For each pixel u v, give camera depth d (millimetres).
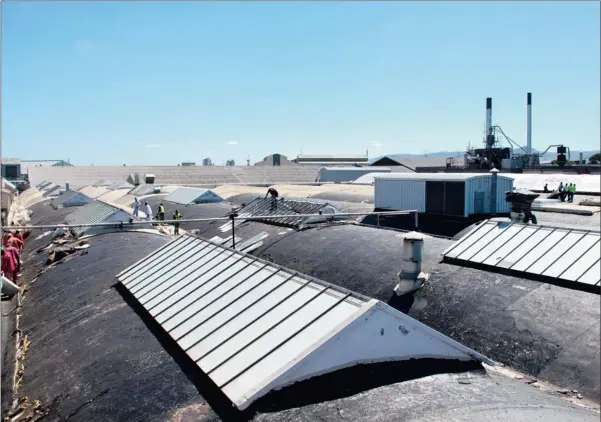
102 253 19469
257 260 11773
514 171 66062
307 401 7293
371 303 8305
